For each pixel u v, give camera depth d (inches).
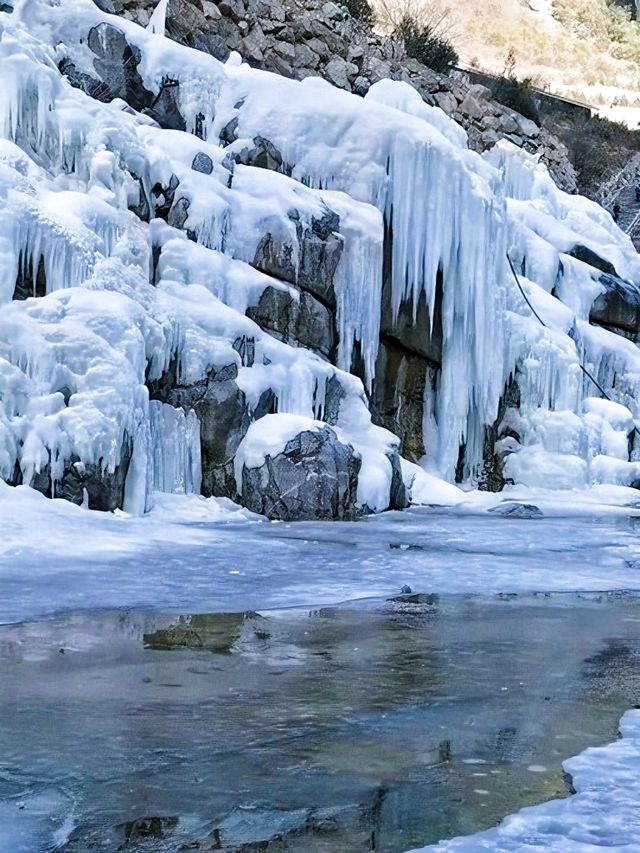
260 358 497.0
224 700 142.3
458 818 97.5
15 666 160.2
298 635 194.2
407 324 639.8
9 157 446.3
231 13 785.6
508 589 273.3
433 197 641.0
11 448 362.9
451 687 153.0
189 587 250.7
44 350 381.1
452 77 1104.2
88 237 435.8
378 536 393.1
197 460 452.1
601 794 103.5
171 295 478.9
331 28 890.1
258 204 550.6
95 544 311.6
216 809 99.4
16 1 555.2
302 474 453.7
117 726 128.0
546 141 1136.2
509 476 668.1
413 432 652.1
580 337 766.5
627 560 347.6
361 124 642.8
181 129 626.5
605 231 938.7
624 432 735.7
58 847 89.8
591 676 163.5
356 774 110.6
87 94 558.6
